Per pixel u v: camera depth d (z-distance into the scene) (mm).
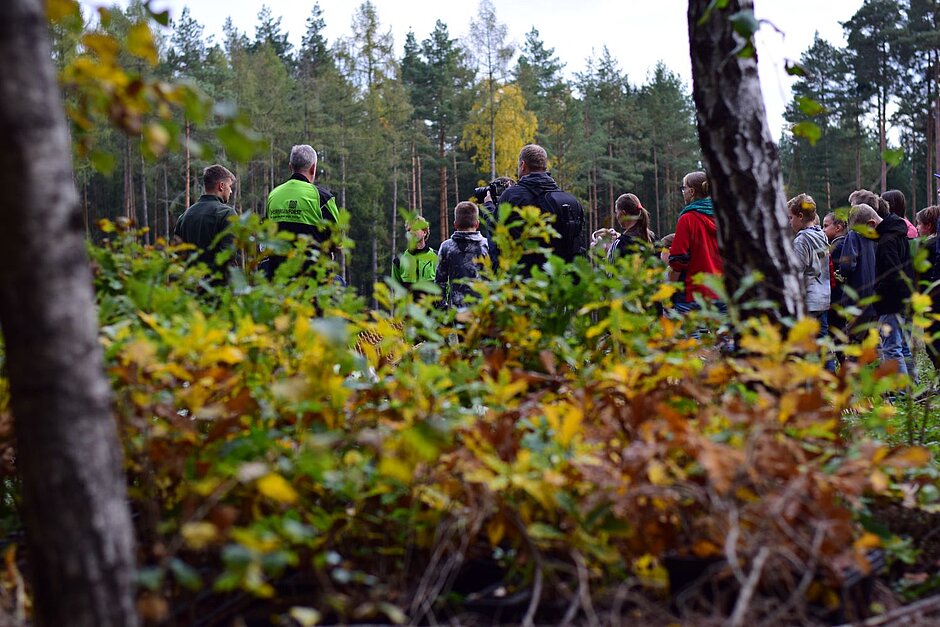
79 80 1938
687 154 78875
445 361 3350
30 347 1723
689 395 2955
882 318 7531
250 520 2400
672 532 2404
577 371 3117
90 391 1766
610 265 3607
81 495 1745
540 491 2266
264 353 2840
